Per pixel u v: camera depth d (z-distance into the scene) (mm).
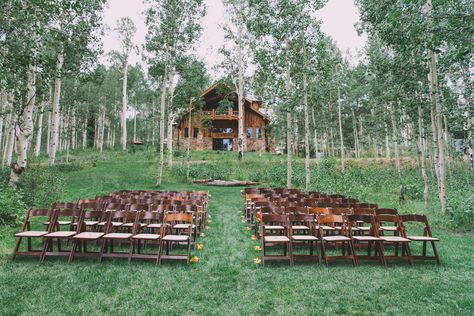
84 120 43844
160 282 5051
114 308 4156
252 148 34531
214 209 12078
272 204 8703
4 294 4484
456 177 19375
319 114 29672
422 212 11031
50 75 9914
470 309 4242
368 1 11906
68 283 4934
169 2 17453
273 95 15133
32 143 37281
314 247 7406
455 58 5570
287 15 14266
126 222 7570
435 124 12031
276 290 4809
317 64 14930
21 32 8359
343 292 4766
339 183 15641
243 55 26328
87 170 22594
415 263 6297
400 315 4074
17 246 6008
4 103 17500
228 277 5332
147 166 25000
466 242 7961
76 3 9133
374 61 14844
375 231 6477
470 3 5602
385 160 27844
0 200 8523
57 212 6496
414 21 6570
